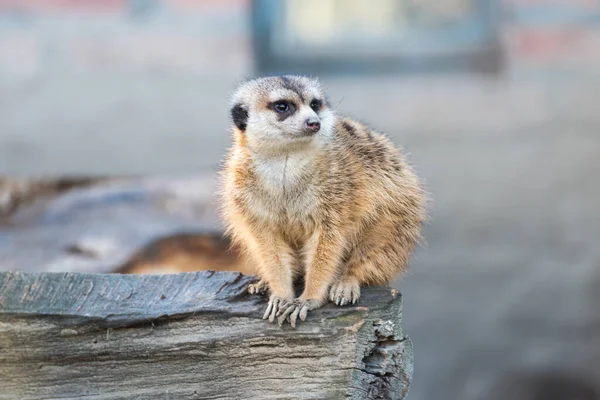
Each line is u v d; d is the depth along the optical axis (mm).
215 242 6488
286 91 4336
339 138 4414
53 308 3742
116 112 9523
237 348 3730
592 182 9328
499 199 9398
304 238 4391
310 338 3699
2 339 3732
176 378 3766
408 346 3807
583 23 9320
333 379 3703
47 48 9461
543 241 9375
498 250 9391
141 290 3852
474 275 9367
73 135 9523
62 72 9484
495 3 9391
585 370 9258
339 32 9594
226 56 9406
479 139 9430
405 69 9492
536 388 9297
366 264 4359
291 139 4188
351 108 9453
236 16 9375
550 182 9375
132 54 9453
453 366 9336
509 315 9344
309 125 4137
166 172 9438
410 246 4574
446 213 9414
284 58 9430
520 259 9367
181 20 9422
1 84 9477
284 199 4262
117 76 9484
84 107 9508
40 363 3766
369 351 3750
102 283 3875
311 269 4180
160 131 9492
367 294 3900
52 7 9438
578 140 9352
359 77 9492
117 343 3744
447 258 9383
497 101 9414
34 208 7312
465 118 9438
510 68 9414
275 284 4098
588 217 9328
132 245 6340
